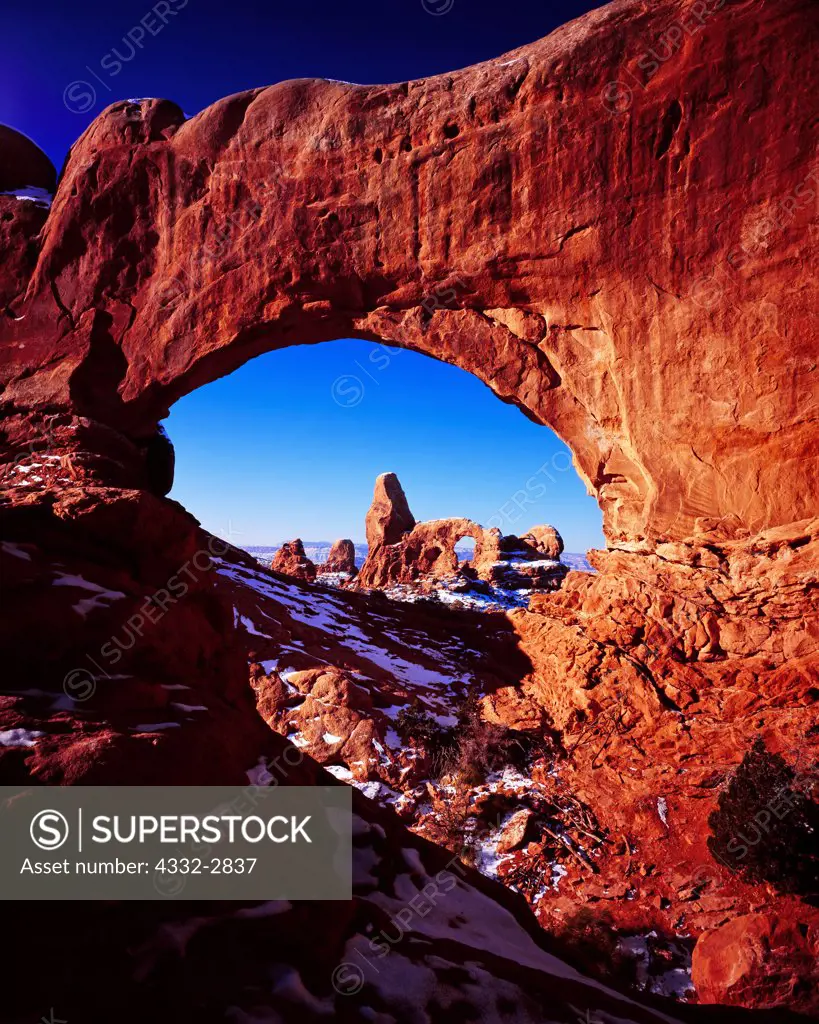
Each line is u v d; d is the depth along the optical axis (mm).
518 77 18719
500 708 16406
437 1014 3586
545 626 19094
